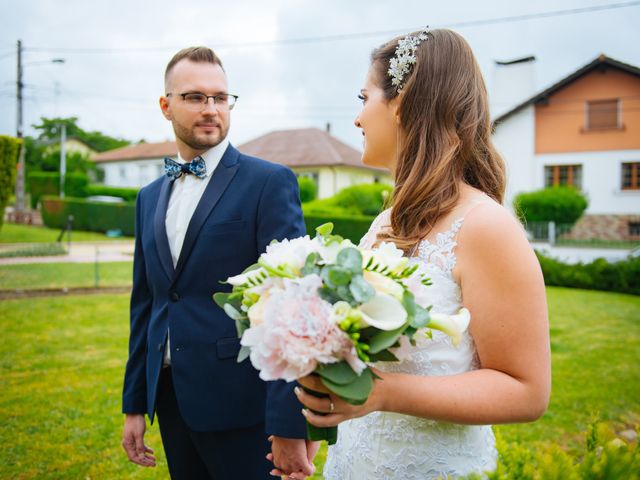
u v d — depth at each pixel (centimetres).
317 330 93
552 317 897
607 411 438
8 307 830
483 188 145
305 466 178
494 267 120
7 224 2686
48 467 343
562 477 100
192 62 213
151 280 222
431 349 132
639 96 2111
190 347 204
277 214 207
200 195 219
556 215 1941
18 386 488
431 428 138
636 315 926
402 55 146
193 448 219
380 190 2050
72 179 3378
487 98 149
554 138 2247
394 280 107
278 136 3350
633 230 2136
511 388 115
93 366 548
